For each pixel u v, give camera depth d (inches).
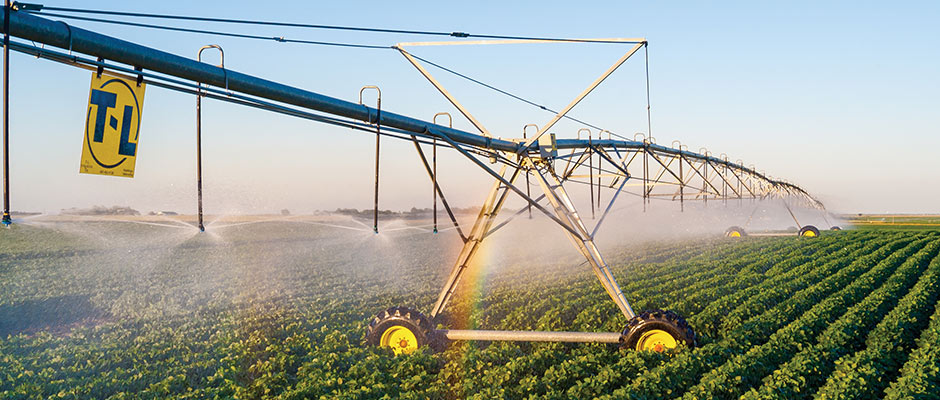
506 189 444.8
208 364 408.5
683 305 604.4
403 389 344.2
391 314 416.8
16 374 398.6
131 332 565.9
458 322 570.9
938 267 903.1
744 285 791.1
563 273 964.0
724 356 402.3
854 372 340.5
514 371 373.7
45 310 711.7
